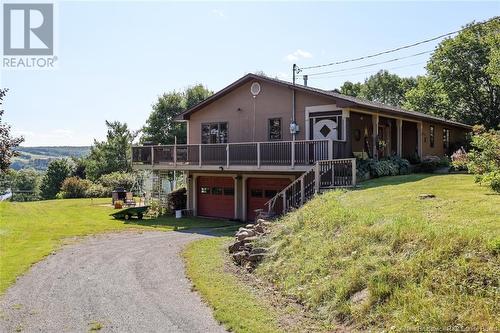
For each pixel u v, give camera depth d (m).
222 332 5.81
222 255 10.96
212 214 21.56
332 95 16.97
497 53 29.94
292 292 7.04
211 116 21.52
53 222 19.31
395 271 5.85
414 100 40.28
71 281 8.85
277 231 10.07
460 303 4.87
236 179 20.31
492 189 9.78
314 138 17.89
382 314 5.33
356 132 19.20
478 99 35.78
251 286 7.93
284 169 16.81
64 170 61.50
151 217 21.47
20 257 11.33
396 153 22.20
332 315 5.88
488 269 5.13
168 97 46.97
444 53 35.94
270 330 5.68
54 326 6.28
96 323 6.36
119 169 51.88
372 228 7.34
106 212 24.02
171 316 6.55
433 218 7.37
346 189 13.08
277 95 18.94
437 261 5.64
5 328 6.23
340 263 6.90
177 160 20.80
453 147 28.77
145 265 10.25
